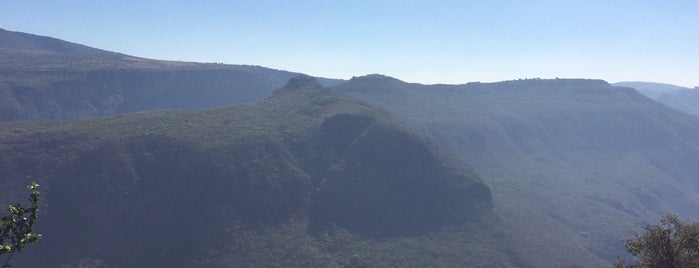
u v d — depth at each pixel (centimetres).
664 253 1920
